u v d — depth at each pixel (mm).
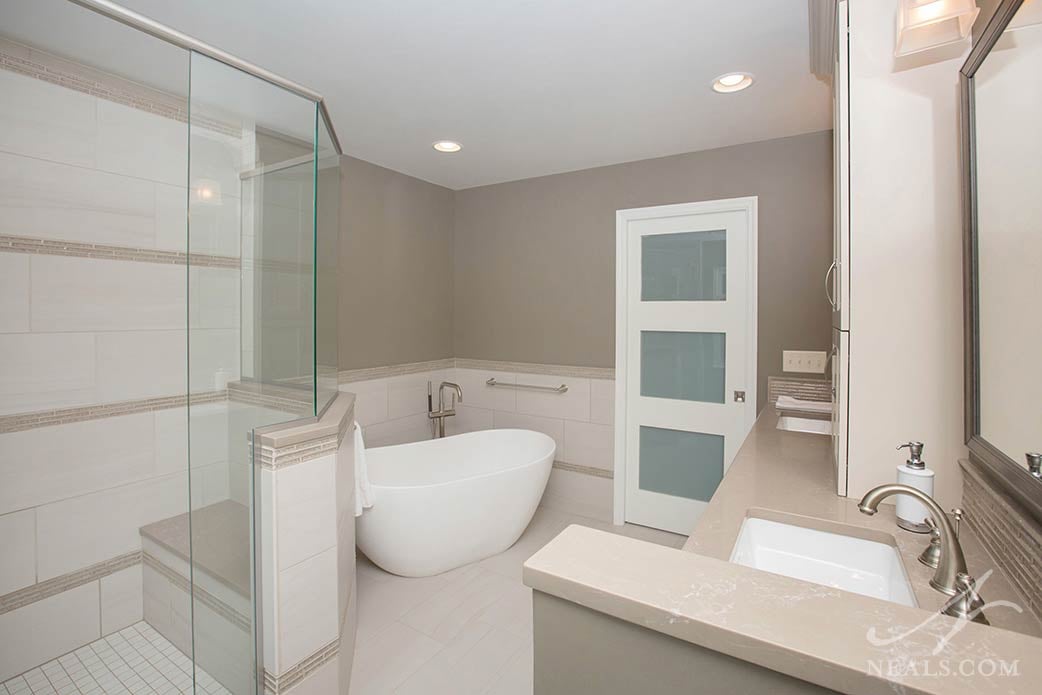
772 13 1629
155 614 2053
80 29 1732
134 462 2074
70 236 1912
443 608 2334
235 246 1681
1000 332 948
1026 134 824
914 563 991
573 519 3352
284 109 1792
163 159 2148
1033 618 789
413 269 3529
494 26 1698
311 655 1568
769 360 2809
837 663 515
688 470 3111
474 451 3355
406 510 2451
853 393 1300
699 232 3014
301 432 1529
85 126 1940
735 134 2707
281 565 1464
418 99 2273
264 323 1717
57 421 1888
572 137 2754
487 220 3729
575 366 3396
